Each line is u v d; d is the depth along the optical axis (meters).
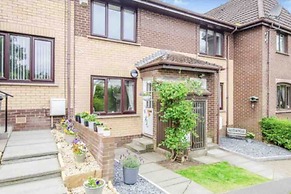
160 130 8.24
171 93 7.24
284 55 12.59
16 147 5.32
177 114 7.08
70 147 5.74
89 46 8.40
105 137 4.82
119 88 9.13
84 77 8.29
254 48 11.73
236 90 12.66
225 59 12.51
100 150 4.89
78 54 8.17
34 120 7.28
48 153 5.09
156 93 8.31
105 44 8.74
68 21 7.96
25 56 7.25
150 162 7.29
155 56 9.14
